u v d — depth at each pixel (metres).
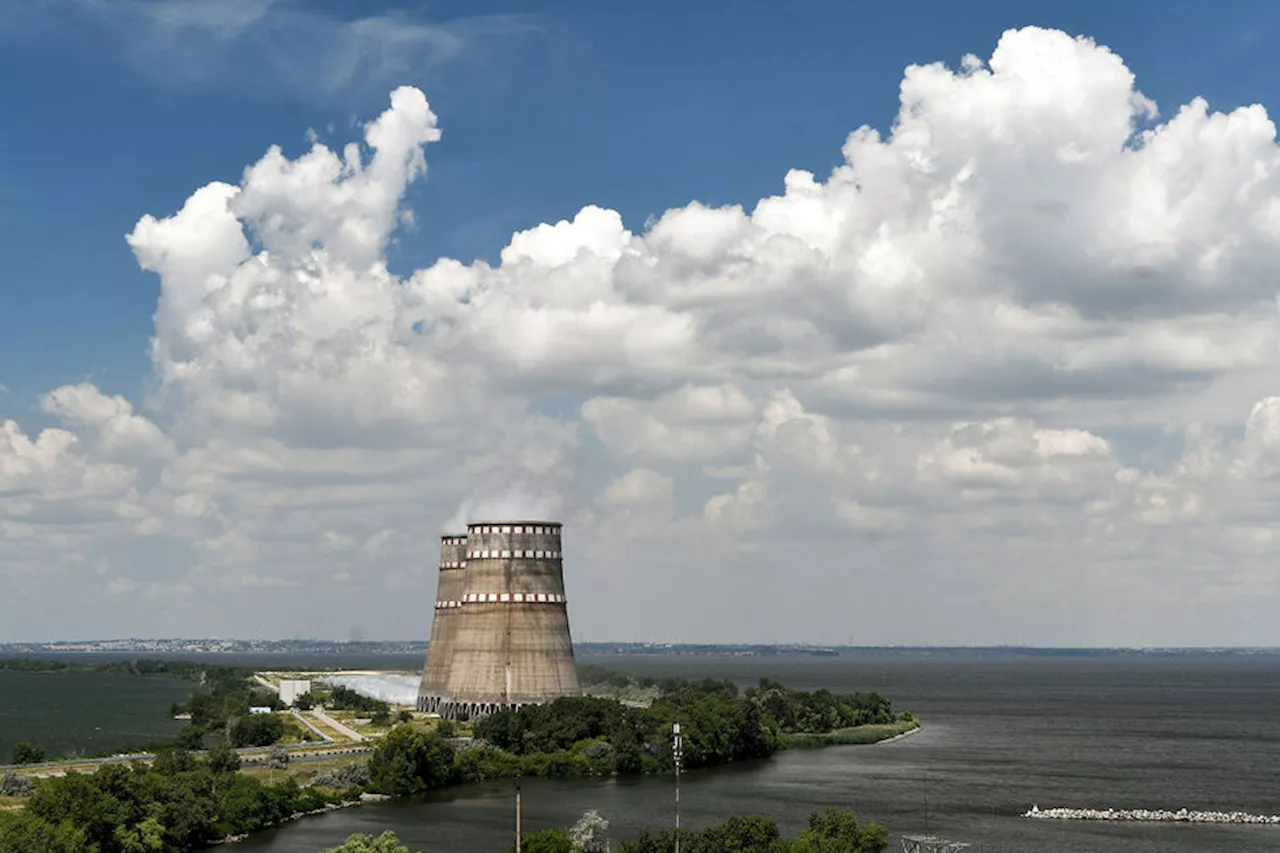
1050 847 173.88
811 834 149.12
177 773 183.75
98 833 151.38
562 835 150.38
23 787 179.50
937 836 179.88
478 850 159.62
